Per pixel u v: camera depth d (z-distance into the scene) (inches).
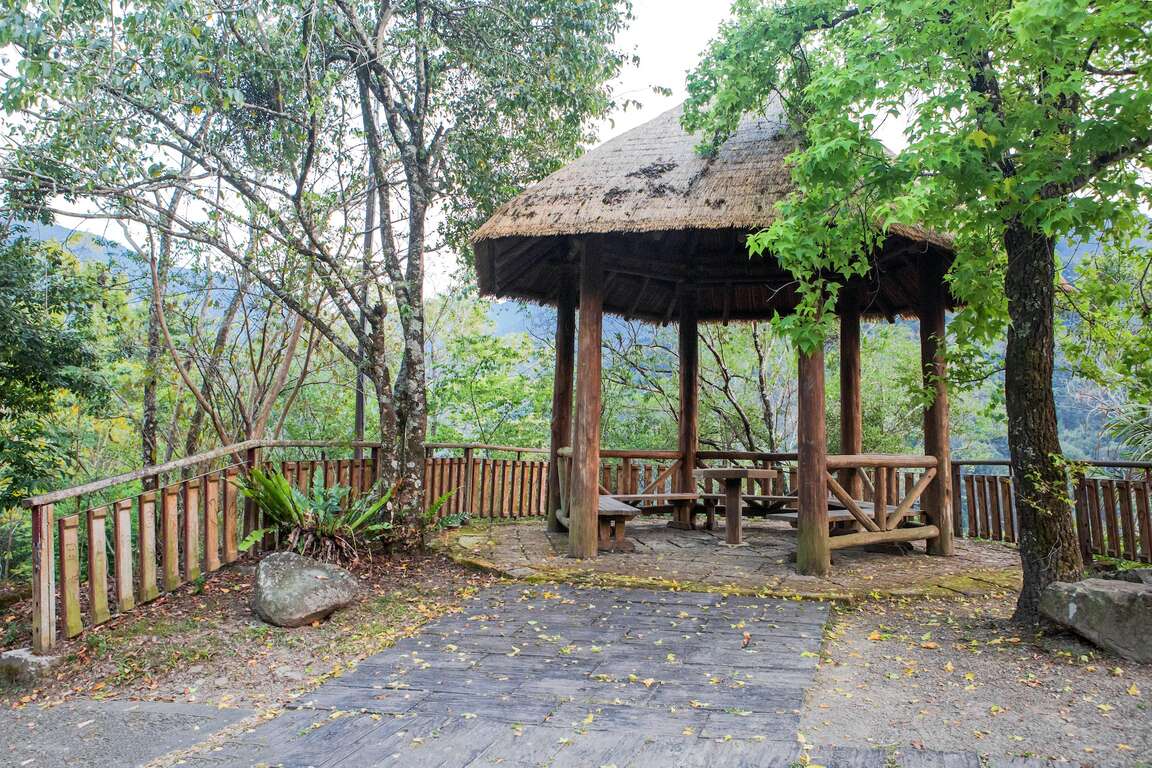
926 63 159.8
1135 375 207.9
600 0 313.7
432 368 556.7
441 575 238.5
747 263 303.7
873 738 115.0
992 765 104.0
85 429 458.9
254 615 195.9
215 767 111.7
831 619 185.9
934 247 238.2
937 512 266.4
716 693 135.0
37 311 322.0
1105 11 129.2
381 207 297.7
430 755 112.2
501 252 262.7
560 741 115.9
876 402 555.5
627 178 252.5
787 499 308.7
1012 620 177.3
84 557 385.4
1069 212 149.3
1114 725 117.4
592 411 255.6
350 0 249.4
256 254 310.3
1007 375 179.6
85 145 212.2
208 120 269.3
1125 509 253.6
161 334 376.5
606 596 207.8
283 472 261.0
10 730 135.0
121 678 160.2
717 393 597.0
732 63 220.1
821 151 157.9
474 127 327.6
